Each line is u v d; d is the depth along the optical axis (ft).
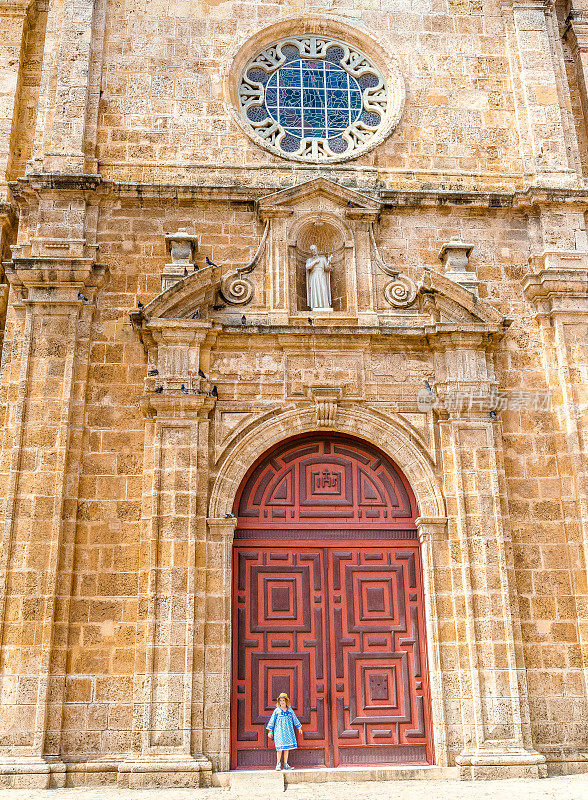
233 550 49.08
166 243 52.85
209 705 44.98
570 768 45.73
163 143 56.13
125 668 45.57
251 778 43.47
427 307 52.80
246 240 54.44
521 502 50.26
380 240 55.16
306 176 56.24
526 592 48.65
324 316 52.44
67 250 51.78
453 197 55.62
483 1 61.87
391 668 47.85
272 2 60.54
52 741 43.78
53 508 47.11
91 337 51.19
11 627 45.01
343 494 50.90
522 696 46.24
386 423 50.88
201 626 45.96
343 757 46.21
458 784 42.65
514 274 55.11
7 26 58.70
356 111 59.88
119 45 58.13
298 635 48.11
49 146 54.95
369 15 60.90
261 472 50.80
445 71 59.72
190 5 59.62
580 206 55.88
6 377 50.03
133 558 47.42
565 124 59.00
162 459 48.37
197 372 49.75
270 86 59.77
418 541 50.14
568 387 51.88
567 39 63.82
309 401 50.85
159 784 42.65
